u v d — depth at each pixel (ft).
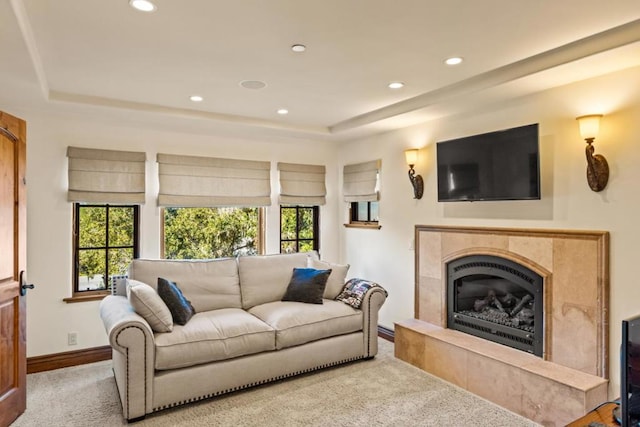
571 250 9.29
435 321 12.84
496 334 10.92
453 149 11.67
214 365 9.77
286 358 10.83
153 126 13.58
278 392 10.28
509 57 8.46
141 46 7.86
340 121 14.44
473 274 11.66
